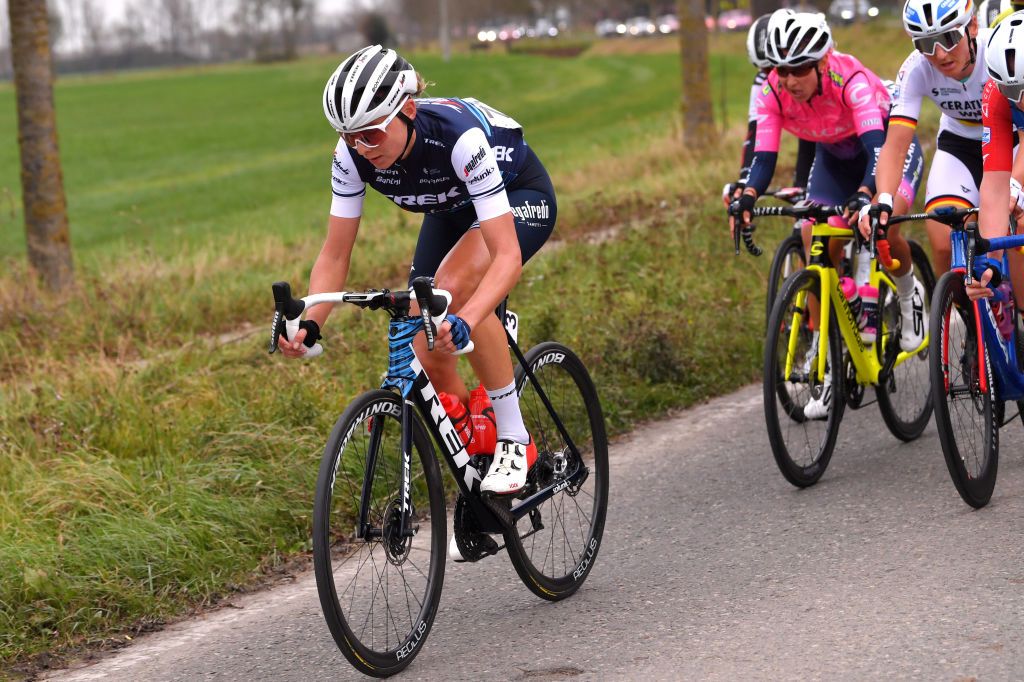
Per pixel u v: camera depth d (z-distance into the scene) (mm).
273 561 6020
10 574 5477
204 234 22391
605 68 73625
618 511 6324
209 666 4848
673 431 7750
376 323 10273
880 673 4027
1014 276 5875
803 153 8484
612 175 22109
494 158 4516
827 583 4918
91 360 9203
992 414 5777
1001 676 3910
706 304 9977
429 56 113250
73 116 64875
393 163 4465
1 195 34750
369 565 4637
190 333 11039
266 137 50531
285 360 8883
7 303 12188
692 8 23016
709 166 19578
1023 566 4828
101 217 29922
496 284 4371
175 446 7305
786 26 6887
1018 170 5742
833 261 7090
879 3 80375
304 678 4637
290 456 7012
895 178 6398
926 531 5391
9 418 7930
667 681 4172
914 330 6977
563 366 5512
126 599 5480
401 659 4508
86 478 6586
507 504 4836
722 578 5160
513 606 5164
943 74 6340
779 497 6207
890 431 6867
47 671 4941
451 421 4754
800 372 6312
